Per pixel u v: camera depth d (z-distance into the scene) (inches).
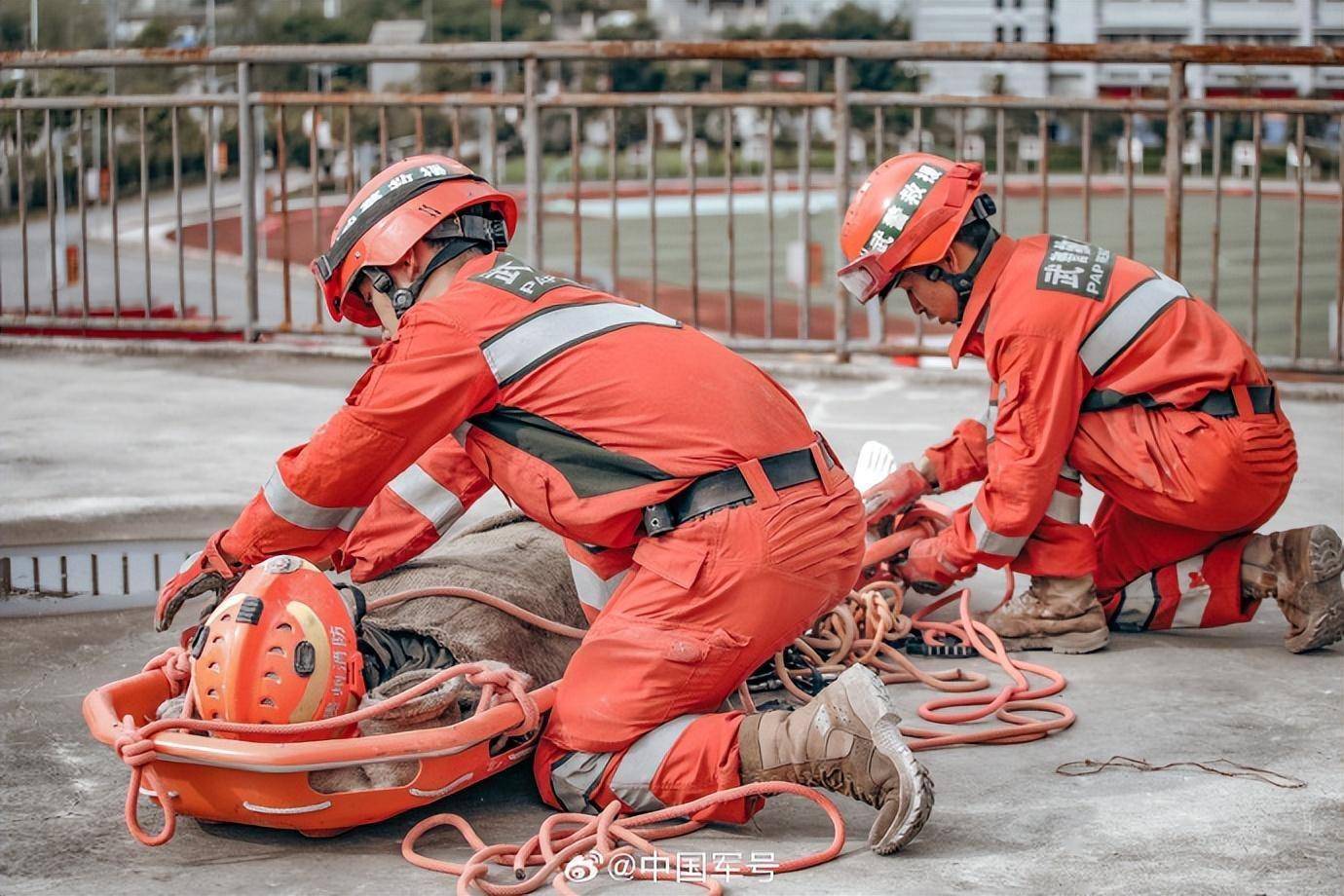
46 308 705.6
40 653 166.1
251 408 285.4
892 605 169.0
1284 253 1489.9
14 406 285.9
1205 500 158.2
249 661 111.4
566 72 2016.5
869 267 159.0
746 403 121.4
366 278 131.2
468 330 121.8
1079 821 121.3
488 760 121.8
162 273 926.4
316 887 109.2
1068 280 157.8
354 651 116.3
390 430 121.1
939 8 1494.8
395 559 138.3
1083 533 166.4
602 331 122.8
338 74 1760.6
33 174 796.6
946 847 116.3
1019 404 157.8
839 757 113.7
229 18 1571.1
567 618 145.6
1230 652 167.5
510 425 123.3
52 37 906.1
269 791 112.3
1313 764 133.4
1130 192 303.3
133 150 1133.1
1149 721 145.6
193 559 128.2
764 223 1681.8
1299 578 161.9
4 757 135.9
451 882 110.2
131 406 286.8
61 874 111.6
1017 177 1780.3
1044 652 168.6
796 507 119.8
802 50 308.2
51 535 210.2
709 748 117.6
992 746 140.3
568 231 1605.6
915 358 410.6
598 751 121.0
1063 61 298.8
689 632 118.8
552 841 117.6
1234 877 109.4
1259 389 160.1
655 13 1987.0
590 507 120.7
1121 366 159.0
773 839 119.9
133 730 111.3
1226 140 1754.4
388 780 115.4
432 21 1956.2
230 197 1286.9
